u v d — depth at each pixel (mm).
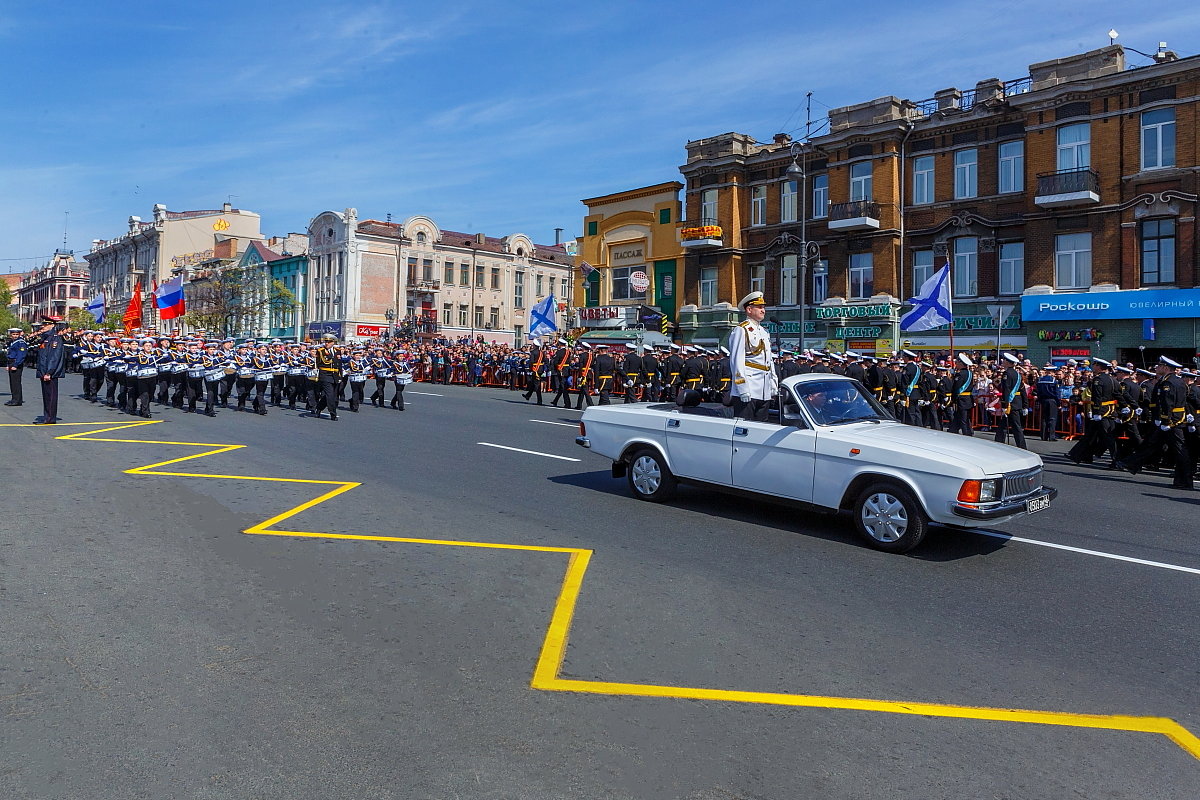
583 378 21969
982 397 19594
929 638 5258
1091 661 4934
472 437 15094
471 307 63656
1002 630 5434
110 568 6336
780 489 8219
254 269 64062
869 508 7531
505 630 5215
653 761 3639
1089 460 14461
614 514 8703
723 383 20562
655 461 9359
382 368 21578
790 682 4527
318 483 10172
